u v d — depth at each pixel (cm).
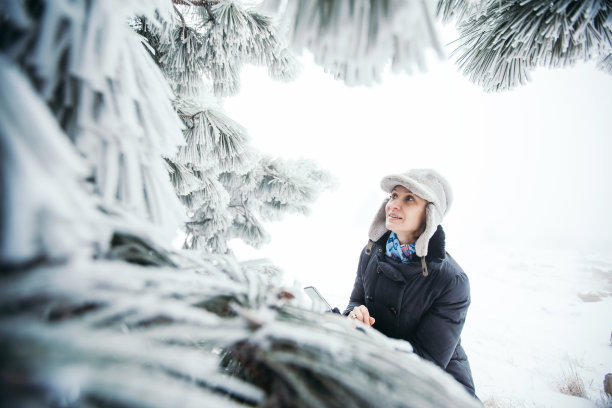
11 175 19
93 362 18
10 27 31
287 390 29
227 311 38
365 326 43
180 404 20
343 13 40
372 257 177
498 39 100
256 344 32
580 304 1145
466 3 125
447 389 33
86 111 37
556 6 79
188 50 157
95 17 34
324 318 41
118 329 29
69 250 21
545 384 510
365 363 32
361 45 41
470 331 848
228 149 186
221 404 22
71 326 20
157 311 25
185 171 191
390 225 157
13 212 18
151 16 47
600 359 633
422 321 144
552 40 87
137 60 46
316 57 45
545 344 738
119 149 40
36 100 23
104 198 38
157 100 48
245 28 153
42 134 22
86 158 38
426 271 142
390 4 38
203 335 27
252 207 481
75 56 33
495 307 1146
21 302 20
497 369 577
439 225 152
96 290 22
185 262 39
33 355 17
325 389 29
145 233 31
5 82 22
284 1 49
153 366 25
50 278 20
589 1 72
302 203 432
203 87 196
